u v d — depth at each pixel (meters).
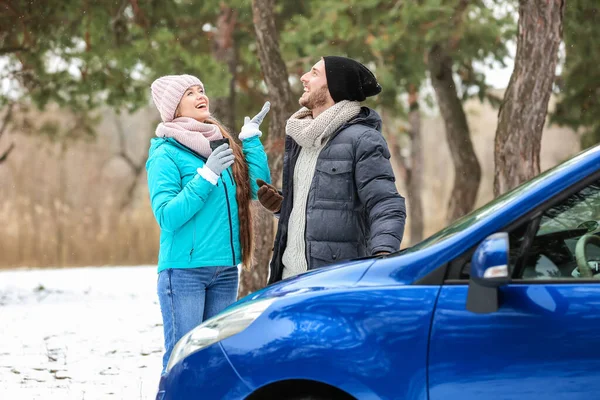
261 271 11.30
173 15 15.79
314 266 5.45
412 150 29.86
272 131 11.68
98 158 44.25
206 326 4.22
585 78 18.34
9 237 23.17
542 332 3.61
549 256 3.78
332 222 5.42
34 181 39.81
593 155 3.86
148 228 23.84
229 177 5.75
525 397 3.62
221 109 21.23
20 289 15.75
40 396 6.99
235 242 5.73
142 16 15.27
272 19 11.67
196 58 15.09
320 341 3.83
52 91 16.06
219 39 21.14
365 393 3.76
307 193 5.56
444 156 57.03
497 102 21.84
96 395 7.00
